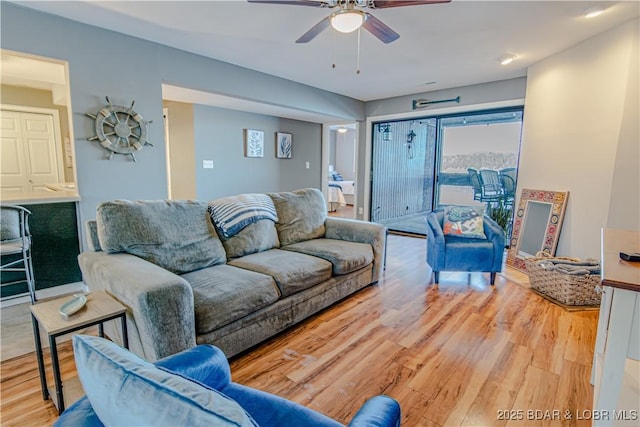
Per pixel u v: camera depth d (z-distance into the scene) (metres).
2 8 2.43
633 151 2.76
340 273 2.71
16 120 4.98
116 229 2.07
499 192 4.89
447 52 3.45
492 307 2.78
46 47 2.62
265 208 2.97
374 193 6.27
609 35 2.88
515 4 2.43
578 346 2.17
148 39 3.14
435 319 2.56
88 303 1.65
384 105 5.75
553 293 2.88
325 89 5.10
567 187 3.36
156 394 0.54
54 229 2.88
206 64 3.60
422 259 4.27
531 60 3.70
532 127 3.86
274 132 6.56
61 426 0.74
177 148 5.68
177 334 1.64
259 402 1.07
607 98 2.92
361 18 2.07
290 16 2.65
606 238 1.67
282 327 2.27
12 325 2.41
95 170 2.96
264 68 4.03
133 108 3.11
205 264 2.37
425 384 1.79
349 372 1.90
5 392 1.70
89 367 0.65
